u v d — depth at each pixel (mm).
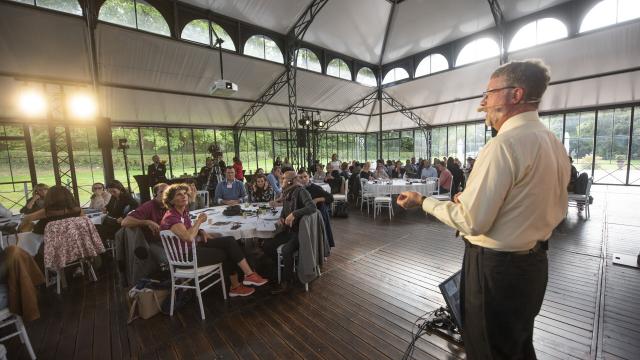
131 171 8266
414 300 2486
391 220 5520
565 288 2572
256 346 1954
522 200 838
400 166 8188
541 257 919
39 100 5727
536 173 819
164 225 2322
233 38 6867
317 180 7684
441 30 8016
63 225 2789
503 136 860
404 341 1955
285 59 7996
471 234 863
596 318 2119
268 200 4406
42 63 5352
